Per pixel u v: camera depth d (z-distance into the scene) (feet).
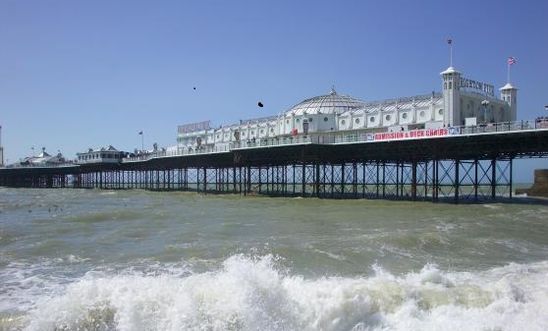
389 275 58.85
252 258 67.62
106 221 123.95
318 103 285.84
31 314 42.11
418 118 215.10
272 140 219.41
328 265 64.28
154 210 158.61
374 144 185.47
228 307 41.75
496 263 68.69
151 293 43.14
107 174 446.19
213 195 271.90
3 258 71.05
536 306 45.29
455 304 45.75
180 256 70.69
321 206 169.78
